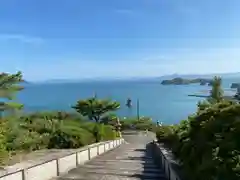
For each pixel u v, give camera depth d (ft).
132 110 335.47
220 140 18.69
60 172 35.04
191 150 23.07
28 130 51.72
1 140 32.73
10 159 34.19
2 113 38.96
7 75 35.88
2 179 23.49
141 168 40.32
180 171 26.61
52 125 56.70
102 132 84.17
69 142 54.39
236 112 20.40
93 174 35.19
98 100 131.13
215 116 21.76
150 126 212.43
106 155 60.85
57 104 280.72
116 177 33.47
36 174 28.94
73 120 76.38
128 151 74.59
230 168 16.25
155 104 403.13
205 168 18.15
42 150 45.75
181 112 295.48
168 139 59.00
